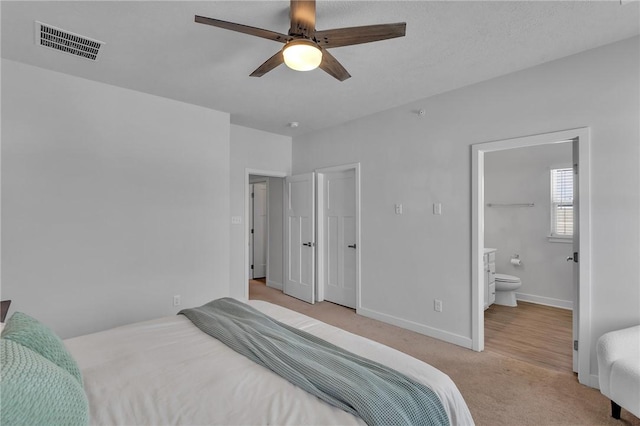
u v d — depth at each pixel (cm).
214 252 365
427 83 300
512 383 237
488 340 322
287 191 507
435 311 329
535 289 458
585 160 239
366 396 111
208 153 363
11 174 253
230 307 215
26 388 75
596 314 233
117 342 167
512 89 278
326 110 377
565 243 431
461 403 132
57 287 271
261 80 291
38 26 208
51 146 269
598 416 198
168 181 334
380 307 380
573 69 246
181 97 332
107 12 194
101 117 294
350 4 185
